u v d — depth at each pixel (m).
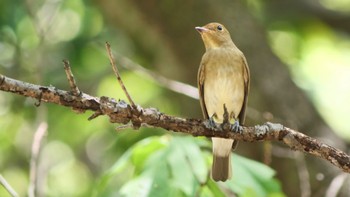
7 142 16.02
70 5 15.78
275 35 16.88
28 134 15.90
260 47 12.88
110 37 15.76
